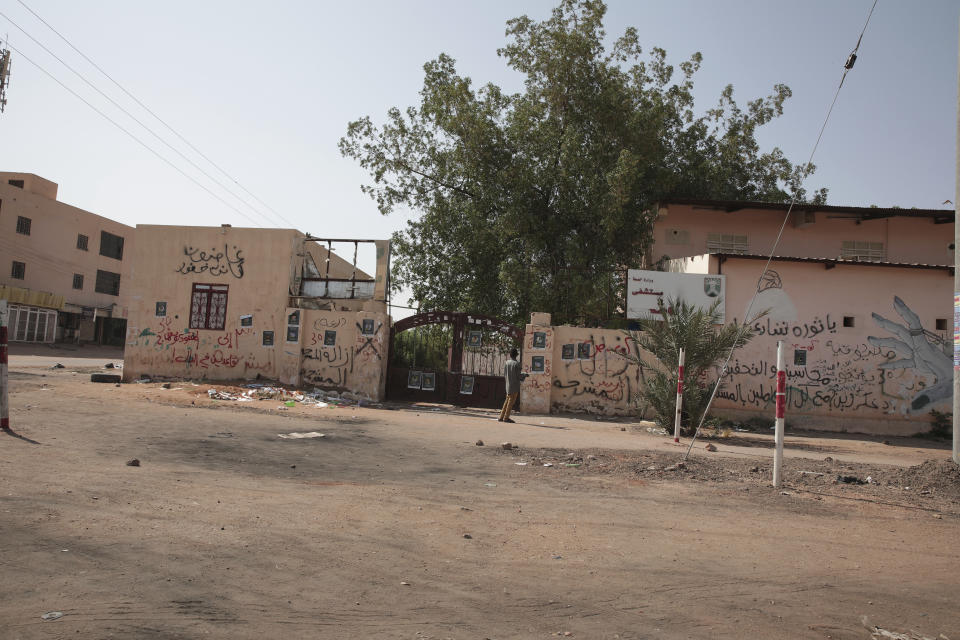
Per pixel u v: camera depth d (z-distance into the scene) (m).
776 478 7.47
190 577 3.52
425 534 4.78
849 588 4.03
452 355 18.98
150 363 19.72
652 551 4.67
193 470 6.64
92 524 4.34
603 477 7.80
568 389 18.44
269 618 3.07
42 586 3.24
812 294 18.39
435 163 25.47
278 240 19.64
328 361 18.94
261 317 19.44
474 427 13.43
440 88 24.17
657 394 14.64
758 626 3.33
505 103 24.47
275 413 13.58
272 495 5.73
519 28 25.20
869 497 7.09
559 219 23.11
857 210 22.22
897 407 18.11
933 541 5.33
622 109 23.47
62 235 48.34
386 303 19.38
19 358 28.77
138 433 8.88
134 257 20.06
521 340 18.72
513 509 5.85
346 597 3.41
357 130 25.56
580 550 4.60
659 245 23.69
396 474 7.44
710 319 14.94
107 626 2.85
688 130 27.77
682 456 9.70
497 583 3.80
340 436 10.57
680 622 3.34
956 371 8.05
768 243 23.72
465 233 23.73
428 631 3.04
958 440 7.96
